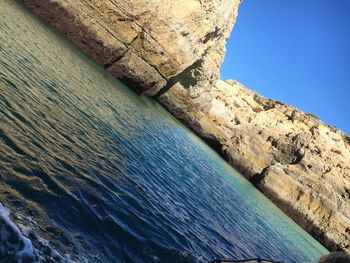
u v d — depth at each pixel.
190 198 17.06
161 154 21.42
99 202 9.23
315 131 54.19
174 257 9.48
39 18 31.27
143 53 37.22
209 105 52.09
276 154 51.66
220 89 58.72
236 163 51.25
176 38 38.62
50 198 7.72
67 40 33.06
